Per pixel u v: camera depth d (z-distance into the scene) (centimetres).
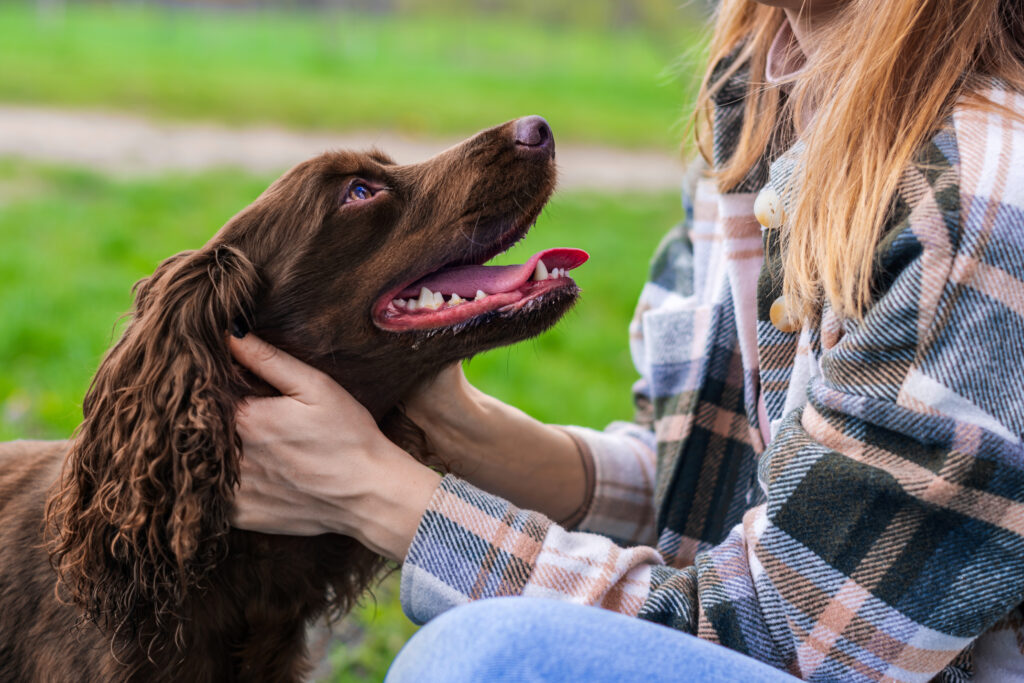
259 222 209
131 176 1041
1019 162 152
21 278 609
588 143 1633
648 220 1037
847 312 162
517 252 780
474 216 211
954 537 152
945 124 163
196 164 1161
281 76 1892
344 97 1719
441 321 201
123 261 681
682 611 172
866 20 175
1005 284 149
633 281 736
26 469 225
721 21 230
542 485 234
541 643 143
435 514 177
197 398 184
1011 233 149
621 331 622
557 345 581
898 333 154
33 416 417
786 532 163
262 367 190
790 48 210
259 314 207
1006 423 149
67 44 1988
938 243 151
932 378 151
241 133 1395
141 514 183
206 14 3059
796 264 176
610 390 516
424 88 1939
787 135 208
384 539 183
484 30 3366
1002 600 150
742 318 209
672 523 222
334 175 211
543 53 2897
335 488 183
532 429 231
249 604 210
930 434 151
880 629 156
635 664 142
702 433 220
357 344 208
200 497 183
